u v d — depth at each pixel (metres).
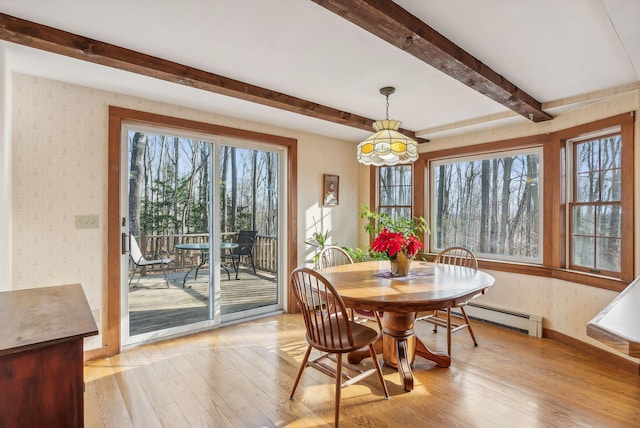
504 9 1.70
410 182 4.66
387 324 2.60
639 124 2.63
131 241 3.10
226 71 2.48
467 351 2.99
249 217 3.91
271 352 2.96
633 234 2.66
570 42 2.02
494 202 3.95
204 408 2.11
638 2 1.50
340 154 4.75
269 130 3.92
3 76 2.09
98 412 2.06
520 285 3.58
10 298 1.63
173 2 1.67
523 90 2.79
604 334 0.92
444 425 1.94
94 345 2.80
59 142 2.63
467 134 4.08
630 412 2.07
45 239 2.58
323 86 2.78
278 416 2.03
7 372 1.08
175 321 3.35
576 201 3.27
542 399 2.21
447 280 2.54
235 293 3.81
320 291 2.17
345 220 4.82
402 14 1.69
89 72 2.47
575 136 3.14
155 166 3.22
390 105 3.25
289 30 1.93
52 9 1.73
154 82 2.66
